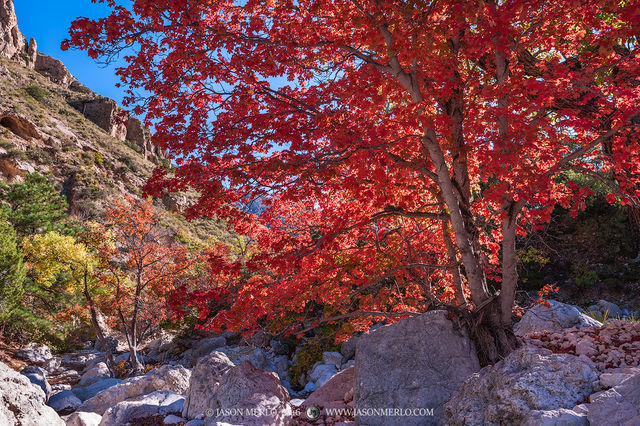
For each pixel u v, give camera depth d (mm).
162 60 6055
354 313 7266
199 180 5707
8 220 28047
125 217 22922
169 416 7891
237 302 6699
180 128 6000
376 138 5383
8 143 49406
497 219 7828
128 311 24609
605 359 5215
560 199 6191
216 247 19766
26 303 24953
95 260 23125
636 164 5898
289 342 19156
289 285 7266
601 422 3535
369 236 7871
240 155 5809
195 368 8391
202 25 5785
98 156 64188
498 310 6129
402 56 5152
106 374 19562
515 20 5324
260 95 6441
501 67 5844
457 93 6121
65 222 32312
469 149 5512
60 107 77625
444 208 7293
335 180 6523
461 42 6059
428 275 7809
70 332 28047
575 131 6258
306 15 6020
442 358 6000
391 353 6227
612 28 5215
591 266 17359
